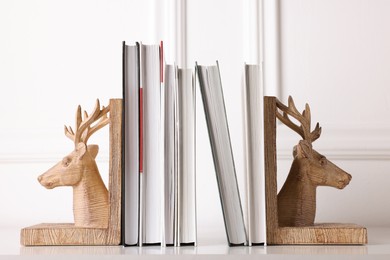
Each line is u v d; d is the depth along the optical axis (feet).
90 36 5.57
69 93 5.53
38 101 5.53
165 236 3.56
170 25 5.49
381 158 5.34
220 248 3.45
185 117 3.67
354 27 5.51
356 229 3.60
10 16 5.61
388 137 5.34
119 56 5.54
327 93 5.46
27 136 5.47
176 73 3.62
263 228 3.63
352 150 5.33
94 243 3.60
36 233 3.60
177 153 3.59
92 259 3.14
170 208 3.59
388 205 5.32
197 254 3.14
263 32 5.50
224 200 3.63
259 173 3.67
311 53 5.49
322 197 5.35
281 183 5.31
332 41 5.50
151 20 5.54
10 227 5.37
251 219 3.62
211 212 5.37
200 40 5.53
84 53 5.56
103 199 3.74
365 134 5.36
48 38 5.58
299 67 5.49
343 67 5.48
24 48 5.58
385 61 5.48
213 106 3.68
